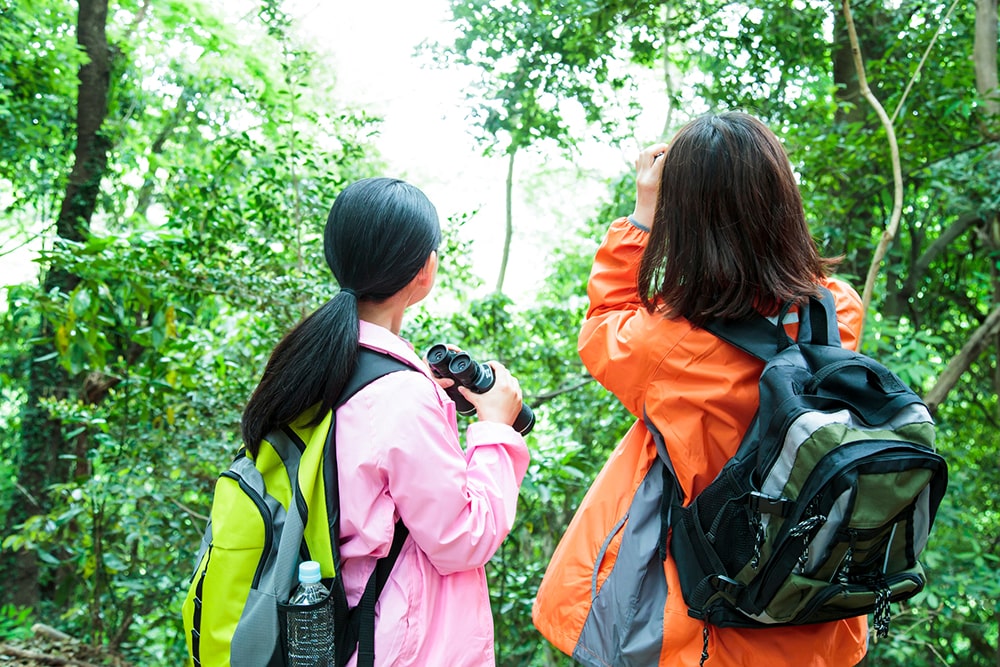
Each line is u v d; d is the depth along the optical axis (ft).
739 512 3.58
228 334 13.24
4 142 27.91
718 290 3.81
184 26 30.04
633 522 4.11
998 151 13.23
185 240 11.79
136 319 14.12
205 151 31.73
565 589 4.23
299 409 3.62
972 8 15.84
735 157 3.79
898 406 3.35
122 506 14.08
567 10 14.46
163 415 13.17
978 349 13.29
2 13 26.55
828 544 3.22
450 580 3.77
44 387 26.25
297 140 13.12
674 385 3.89
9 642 14.15
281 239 12.80
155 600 14.23
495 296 14.02
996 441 18.56
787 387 3.43
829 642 3.92
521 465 4.19
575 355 14.75
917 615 13.43
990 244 14.49
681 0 15.20
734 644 3.84
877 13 17.12
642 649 3.91
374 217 3.84
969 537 14.64
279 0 14.24
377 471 3.56
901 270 15.58
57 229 27.14
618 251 4.45
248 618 3.38
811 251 3.93
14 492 26.09
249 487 3.58
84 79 27.78
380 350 3.80
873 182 14.16
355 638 3.53
